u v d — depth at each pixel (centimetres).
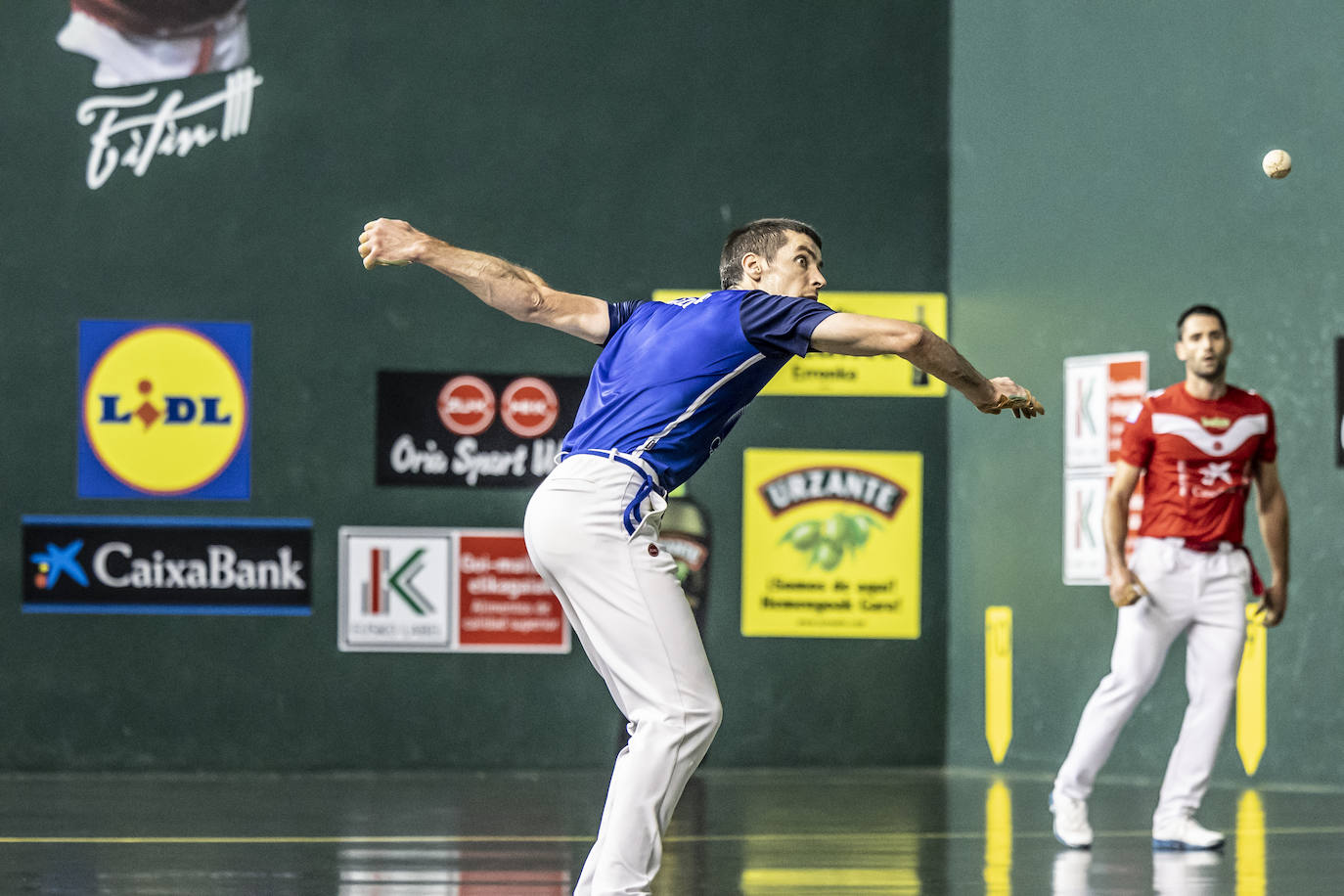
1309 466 2038
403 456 2286
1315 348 2033
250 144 2283
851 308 2366
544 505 959
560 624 2300
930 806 1911
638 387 967
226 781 2164
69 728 2233
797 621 2333
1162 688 2125
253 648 2259
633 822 932
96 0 2258
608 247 2338
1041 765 2216
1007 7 2319
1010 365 2291
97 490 2241
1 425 2227
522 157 2328
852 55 2377
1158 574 1599
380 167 2305
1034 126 2273
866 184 2372
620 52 2347
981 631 2309
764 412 2334
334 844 1590
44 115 2244
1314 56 2028
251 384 2270
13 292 2233
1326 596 2020
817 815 1828
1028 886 1333
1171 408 1608
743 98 2362
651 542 963
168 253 2262
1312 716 2028
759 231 1049
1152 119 2150
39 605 2230
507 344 2309
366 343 2289
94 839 1619
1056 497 2208
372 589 2275
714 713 953
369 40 2308
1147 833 1684
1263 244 2066
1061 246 2231
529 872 1414
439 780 2186
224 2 2280
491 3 2327
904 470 2355
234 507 2261
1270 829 1709
